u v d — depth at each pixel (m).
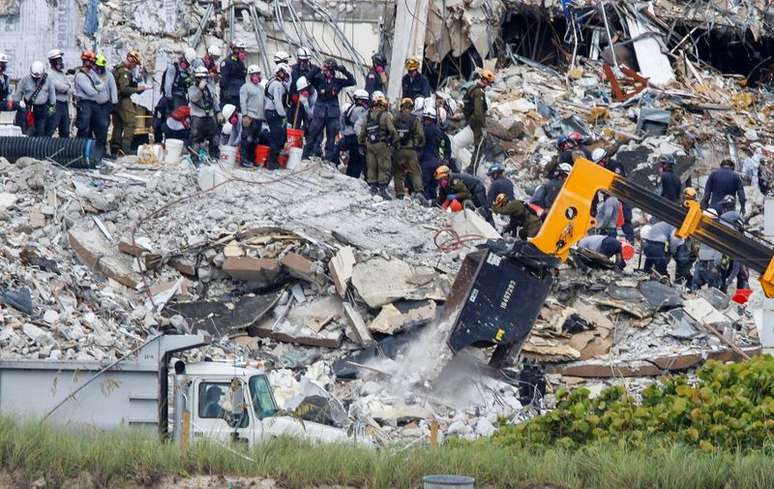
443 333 94.44
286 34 147.25
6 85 119.50
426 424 89.31
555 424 76.69
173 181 109.88
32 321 91.38
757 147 150.25
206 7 145.75
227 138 120.06
